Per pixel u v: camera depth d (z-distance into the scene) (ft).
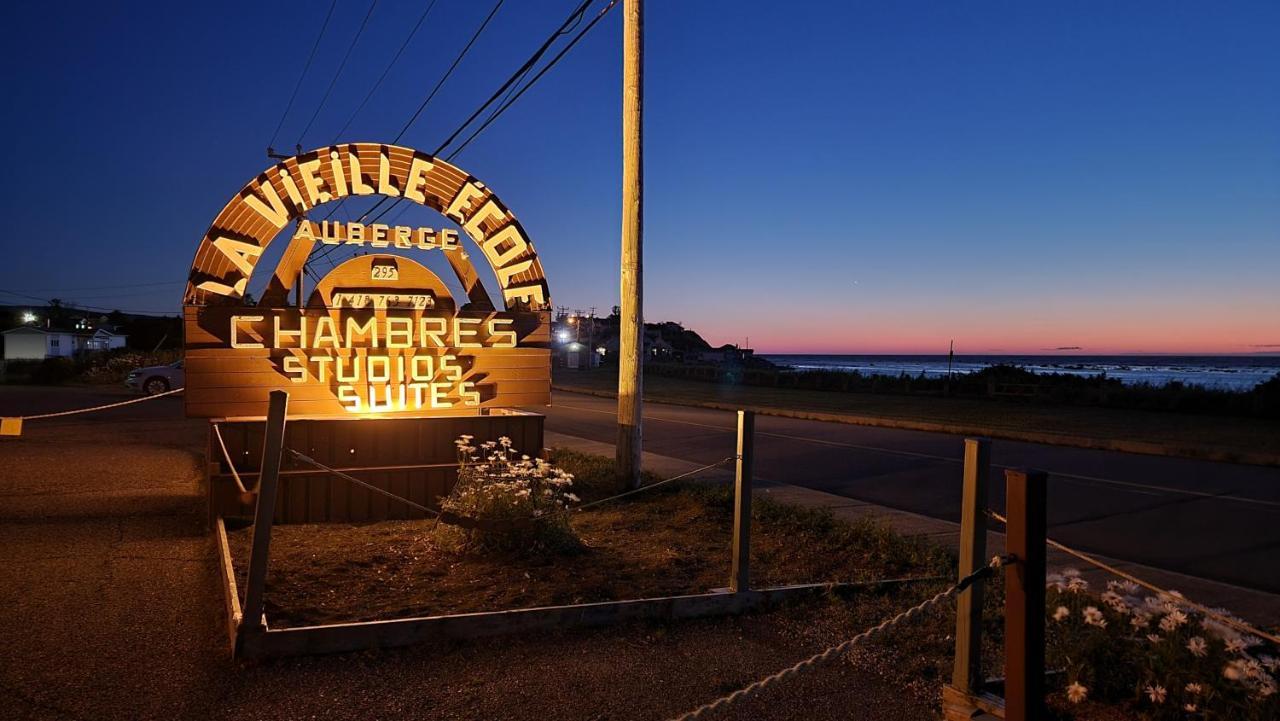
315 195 30.32
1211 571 23.54
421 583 19.72
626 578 20.56
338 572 20.52
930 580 20.72
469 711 13.17
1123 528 29.25
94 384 138.82
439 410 31.60
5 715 12.42
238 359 28.94
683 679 14.67
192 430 58.70
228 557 20.44
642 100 34.40
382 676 14.42
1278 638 11.68
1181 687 13.11
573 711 13.26
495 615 16.48
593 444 53.42
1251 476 40.88
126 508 29.25
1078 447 52.85
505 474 24.06
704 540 25.26
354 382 30.42
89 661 14.71
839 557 23.35
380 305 31.45
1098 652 14.15
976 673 12.91
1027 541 11.12
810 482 39.70
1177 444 49.14
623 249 34.30
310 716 12.84
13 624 16.56
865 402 94.27
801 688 14.38
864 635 12.10
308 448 27.84
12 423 31.30
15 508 28.91
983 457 12.94
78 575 20.27
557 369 240.53
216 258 28.78
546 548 22.77
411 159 31.48
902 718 13.29
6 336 218.38
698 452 51.29
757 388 132.36
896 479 40.47
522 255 33.37
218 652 15.28
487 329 32.32
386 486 28.63
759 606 18.71
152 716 12.64
